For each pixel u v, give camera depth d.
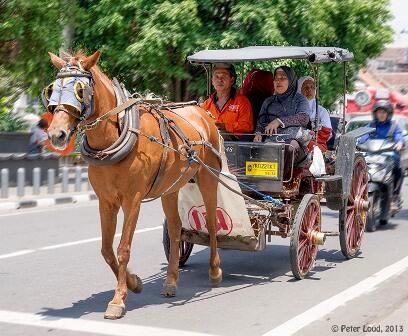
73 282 8.95
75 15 18.84
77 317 7.32
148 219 14.59
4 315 7.38
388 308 7.75
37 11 17.78
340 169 10.17
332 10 20.50
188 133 8.23
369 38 21.59
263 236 9.00
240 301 8.07
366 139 14.10
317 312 7.55
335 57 9.58
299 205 9.20
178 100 22.59
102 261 10.31
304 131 9.27
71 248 11.30
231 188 8.45
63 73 6.71
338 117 11.67
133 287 8.12
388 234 13.02
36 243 11.74
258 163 9.11
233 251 11.32
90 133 7.00
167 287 8.30
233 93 9.68
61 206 16.59
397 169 14.02
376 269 9.82
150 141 7.41
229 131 9.51
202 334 6.75
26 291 8.47
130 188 7.26
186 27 19.78
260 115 9.62
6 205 15.80
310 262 9.37
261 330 6.89
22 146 20.20
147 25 19.75
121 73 21.72
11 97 22.16
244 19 19.53
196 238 9.21
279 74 9.45
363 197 11.01
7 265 9.98
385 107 14.07
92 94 6.81
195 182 8.77
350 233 10.59
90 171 7.32
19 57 18.36
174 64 20.78
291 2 20.00
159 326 7.02
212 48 19.78
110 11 20.11
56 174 20.02
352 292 8.44
